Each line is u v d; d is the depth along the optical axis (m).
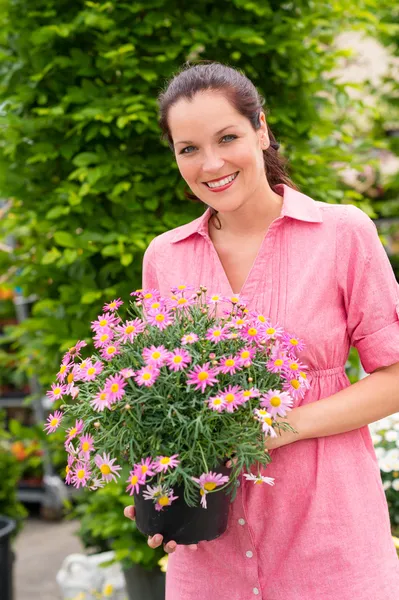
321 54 2.90
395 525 2.46
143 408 1.28
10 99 2.68
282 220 1.49
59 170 2.76
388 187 4.37
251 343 1.33
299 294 1.44
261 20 2.71
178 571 1.55
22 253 2.93
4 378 5.11
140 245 2.45
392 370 1.44
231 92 1.39
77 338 2.62
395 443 2.51
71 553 4.50
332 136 3.10
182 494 1.33
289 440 1.38
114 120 2.58
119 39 2.62
